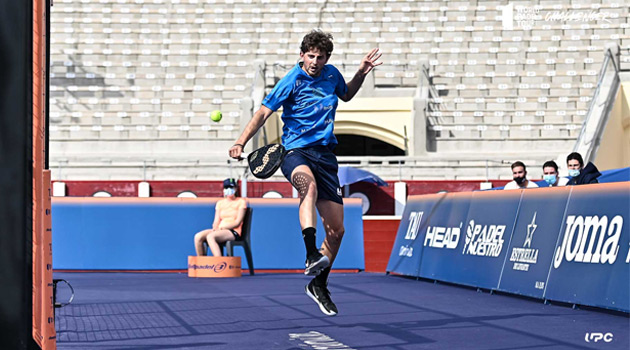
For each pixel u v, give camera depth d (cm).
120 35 2759
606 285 659
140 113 2402
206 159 2141
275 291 938
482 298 830
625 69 2377
